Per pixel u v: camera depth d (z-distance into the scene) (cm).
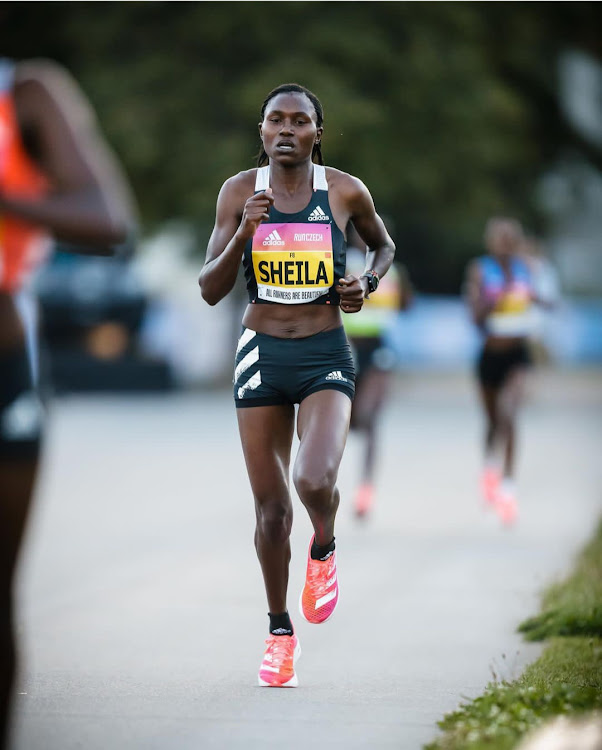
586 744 1490
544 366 11475
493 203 10562
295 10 9538
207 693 1978
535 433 7038
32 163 1203
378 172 9681
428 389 10406
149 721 1797
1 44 10075
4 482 1262
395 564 3288
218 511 4225
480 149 10119
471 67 9994
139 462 5569
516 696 1727
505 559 3344
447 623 2553
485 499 4412
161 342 10462
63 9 10000
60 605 2747
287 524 2009
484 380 4172
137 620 2588
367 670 2148
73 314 10038
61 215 1166
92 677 2088
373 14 9788
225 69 9756
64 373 9762
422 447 6322
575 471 5338
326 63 9619
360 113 9362
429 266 13100
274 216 1973
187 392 10162
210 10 9581
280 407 1998
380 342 4072
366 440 4091
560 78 12581
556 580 2845
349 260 3700
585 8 11212
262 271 1977
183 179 9600
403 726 1772
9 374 1263
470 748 1527
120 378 9825
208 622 2572
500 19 10844
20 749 1638
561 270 15725
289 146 1948
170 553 3438
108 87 9700
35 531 3803
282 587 2031
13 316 1270
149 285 10719
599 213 15050
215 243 1988
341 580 3064
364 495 4050
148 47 9894
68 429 7000
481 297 4138
